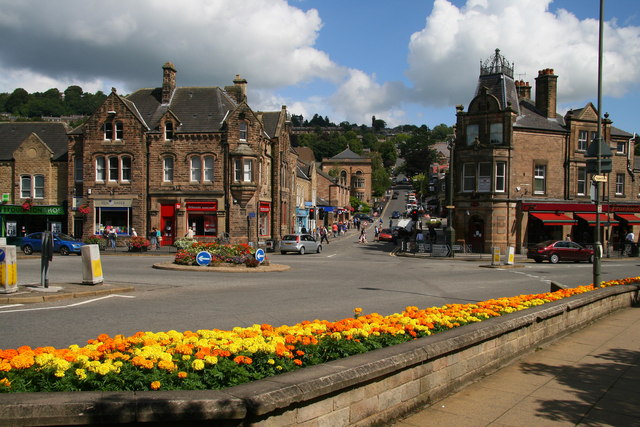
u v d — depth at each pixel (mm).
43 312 12023
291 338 6211
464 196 43312
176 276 21359
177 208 42719
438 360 6492
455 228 44156
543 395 6734
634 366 8250
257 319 11664
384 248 50531
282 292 16906
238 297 15430
